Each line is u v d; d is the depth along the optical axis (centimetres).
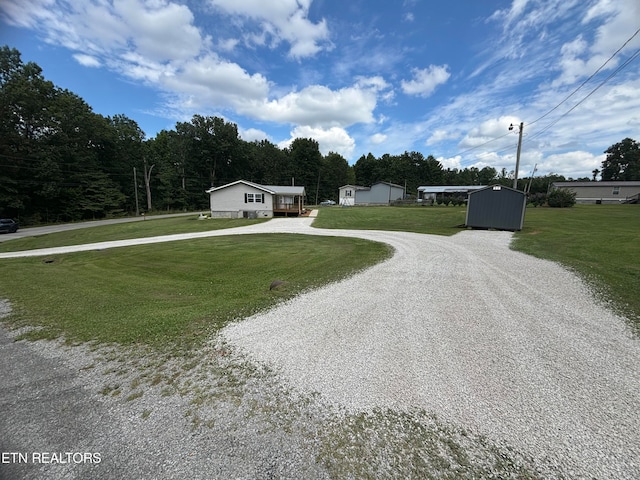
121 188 4066
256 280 739
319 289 620
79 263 1080
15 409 270
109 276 852
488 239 1205
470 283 625
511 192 1448
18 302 614
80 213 3406
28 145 2908
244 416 253
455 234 1371
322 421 246
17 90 2708
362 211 3158
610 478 188
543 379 294
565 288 577
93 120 3553
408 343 375
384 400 269
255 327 437
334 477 194
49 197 3072
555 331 400
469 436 226
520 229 1442
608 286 577
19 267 1029
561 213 2158
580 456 205
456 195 4903
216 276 809
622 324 417
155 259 1078
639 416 241
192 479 194
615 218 1811
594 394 270
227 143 5006
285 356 351
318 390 286
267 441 225
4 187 2714
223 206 2894
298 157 6178
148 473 199
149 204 4322
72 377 321
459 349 357
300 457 211
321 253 1071
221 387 295
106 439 231
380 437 227
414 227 1723
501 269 729
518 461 203
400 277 685
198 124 4897
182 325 450
